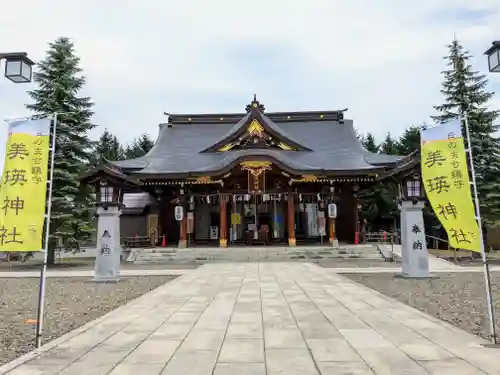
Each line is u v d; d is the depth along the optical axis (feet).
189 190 95.55
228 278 52.24
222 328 25.36
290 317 28.45
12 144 24.86
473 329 25.77
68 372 17.67
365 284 46.93
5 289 47.42
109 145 200.85
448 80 84.48
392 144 175.52
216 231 104.42
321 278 51.42
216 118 126.11
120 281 52.80
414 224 52.11
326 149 112.37
